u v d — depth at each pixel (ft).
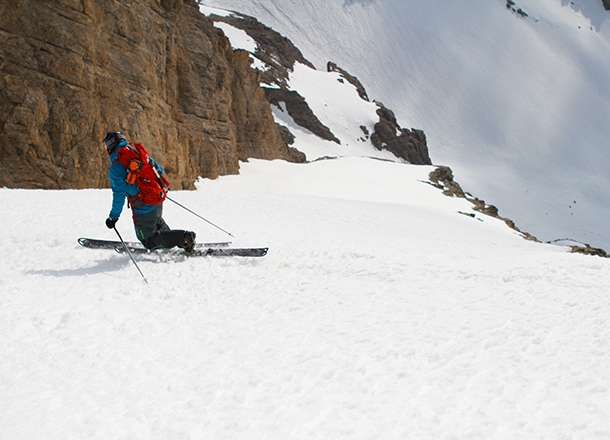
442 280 16.43
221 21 458.50
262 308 14.84
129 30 105.91
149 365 10.79
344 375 9.67
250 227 35.29
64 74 88.07
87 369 10.66
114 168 19.11
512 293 14.14
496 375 9.20
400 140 422.00
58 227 28.48
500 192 486.38
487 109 627.05
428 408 8.29
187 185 128.06
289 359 10.63
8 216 31.12
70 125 87.30
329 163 239.50
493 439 7.30
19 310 14.15
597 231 419.13
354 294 15.55
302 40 592.19
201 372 10.28
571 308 12.41
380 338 11.43
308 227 40.96
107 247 22.66
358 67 609.83
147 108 111.24
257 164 202.08
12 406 9.05
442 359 10.14
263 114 217.36
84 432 8.17
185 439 7.89
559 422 7.55
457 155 560.20
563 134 613.52
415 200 187.01
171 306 15.34
